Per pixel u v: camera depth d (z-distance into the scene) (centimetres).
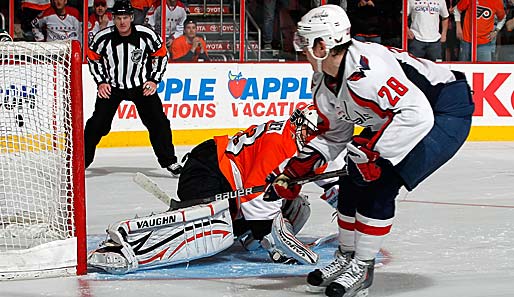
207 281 925
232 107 2302
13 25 2316
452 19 2469
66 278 936
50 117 1030
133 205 1430
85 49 2320
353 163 827
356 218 852
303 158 891
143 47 1794
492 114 2386
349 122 860
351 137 888
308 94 2348
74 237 946
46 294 872
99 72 1792
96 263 954
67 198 956
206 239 972
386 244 1116
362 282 850
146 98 1800
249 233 1058
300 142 948
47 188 1020
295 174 895
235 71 2297
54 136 1001
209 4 2380
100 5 2317
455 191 1563
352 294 848
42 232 1006
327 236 1135
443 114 824
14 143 1091
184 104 2269
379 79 789
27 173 1049
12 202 1079
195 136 2281
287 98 2336
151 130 1806
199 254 972
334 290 835
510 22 2472
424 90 822
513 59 2480
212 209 964
